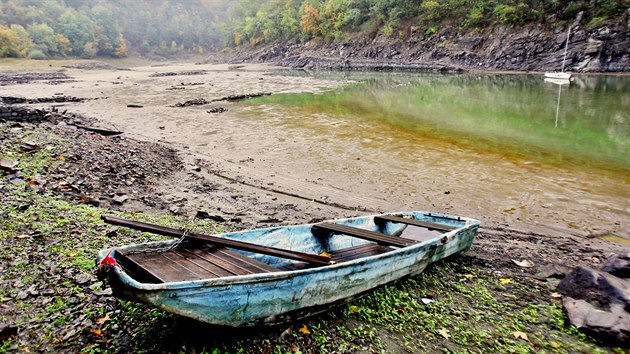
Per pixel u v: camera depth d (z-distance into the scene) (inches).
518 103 1032.2
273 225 341.1
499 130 740.7
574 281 234.7
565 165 536.1
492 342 194.1
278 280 174.6
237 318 168.9
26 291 181.5
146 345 165.6
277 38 3865.7
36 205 283.6
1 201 273.6
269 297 174.7
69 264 210.4
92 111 968.9
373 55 2716.5
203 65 3826.3
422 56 2444.6
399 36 2630.4
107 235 257.1
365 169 522.0
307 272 183.9
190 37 5679.1
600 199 418.6
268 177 491.2
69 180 370.9
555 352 188.1
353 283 207.8
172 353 163.5
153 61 4968.0
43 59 3503.9
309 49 3314.5
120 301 187.3
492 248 312.5
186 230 208.5
